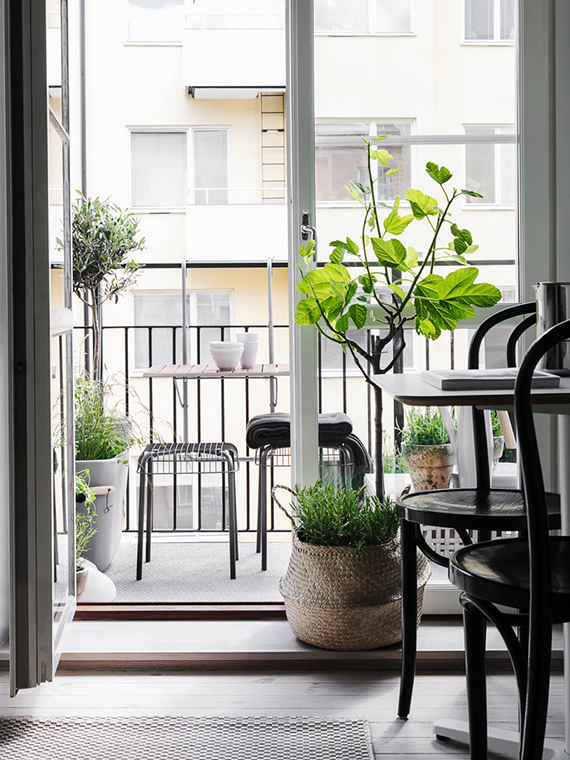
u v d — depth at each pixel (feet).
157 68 30.55
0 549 7.01
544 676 3.45
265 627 7.36
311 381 7.66
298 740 5.40
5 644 6.97
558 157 7.55
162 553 11.18
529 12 7.48
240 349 13.14
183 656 6.70
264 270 31.99
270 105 31.04
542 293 4.70
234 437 31.35
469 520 4.87
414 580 5.62
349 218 7.69
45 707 5.99
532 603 3.46
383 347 7.27
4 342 6.98
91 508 9.74
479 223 7.73
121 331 31.22
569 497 4.85
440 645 6.79
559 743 5.16
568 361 4.65
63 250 7.49
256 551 11.16
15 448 5.94
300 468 7.73
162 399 31.68
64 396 7.41
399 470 7.78
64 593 7.15
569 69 7.42
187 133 30.89
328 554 6.59
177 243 31.09
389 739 5.44
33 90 5.99
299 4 7.48
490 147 7.71
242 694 6.20
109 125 30.45
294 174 7.60
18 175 5.94
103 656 6.72
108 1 30.14
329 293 6.82
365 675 6.57
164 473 10.26
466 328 7.75
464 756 5.20
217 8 28.60
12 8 5.86
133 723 5.69
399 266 6.82
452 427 7.73
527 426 3.40
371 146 7.69
